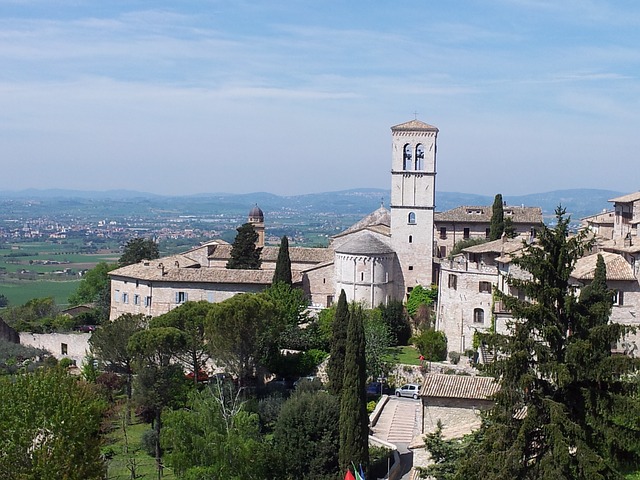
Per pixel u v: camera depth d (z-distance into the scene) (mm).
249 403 82750
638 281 78875
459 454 48594
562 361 40750
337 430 70500
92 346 99562
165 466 70062
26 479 47688
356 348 68312
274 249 142125
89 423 53812
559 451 37594
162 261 136250
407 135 123938
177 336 88438
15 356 109250
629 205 112000
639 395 45062
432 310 118062
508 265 91312
